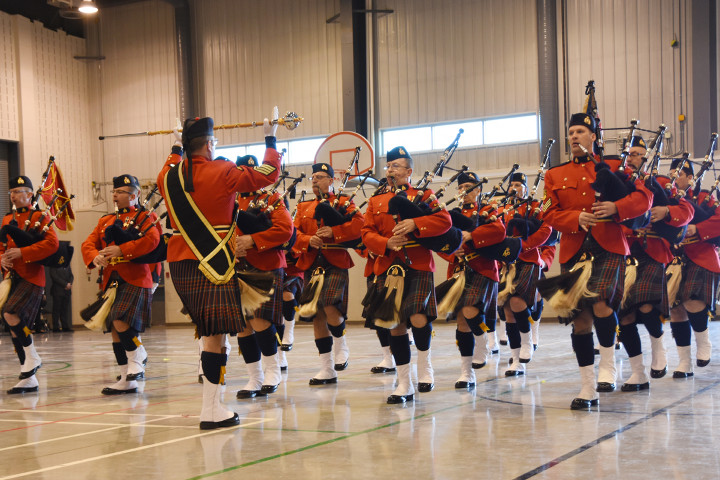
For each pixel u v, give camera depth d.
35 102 17.34
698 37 12.90
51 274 15.91
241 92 17.19
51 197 6.35
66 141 18.05
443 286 5.41
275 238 5.22
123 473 3.10
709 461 2.99
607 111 13.70
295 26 16.58
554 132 14.00
